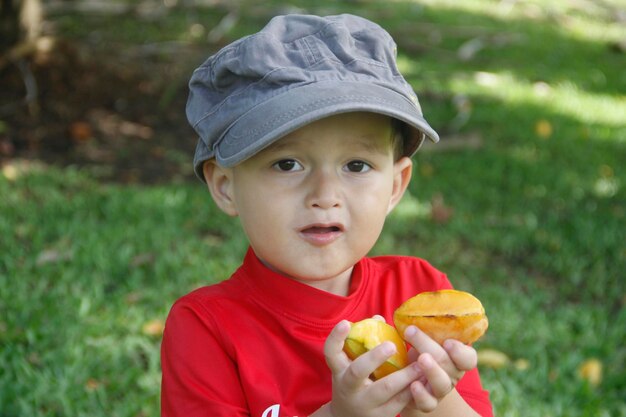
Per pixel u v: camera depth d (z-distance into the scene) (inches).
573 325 188.1
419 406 76.2
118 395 149.5
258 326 91.5
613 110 376.5
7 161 274.1
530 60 448.5
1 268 196.5
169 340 92.4
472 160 297.4
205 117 90.5
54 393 144.1
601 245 229.8
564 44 490.6
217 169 94.7
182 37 414.3
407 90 90.7
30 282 187.9
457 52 443.5
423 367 74.4
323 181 85.7
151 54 382.0
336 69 87.3
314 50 88.0
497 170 287.0
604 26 552.4
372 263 100.5
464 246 228.8
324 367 90.7
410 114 86.3
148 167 282.4
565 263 220.4
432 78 391.2
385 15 496.4
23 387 145.4
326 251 86.9
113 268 195.2
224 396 88.6
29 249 205.8
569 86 407.8
